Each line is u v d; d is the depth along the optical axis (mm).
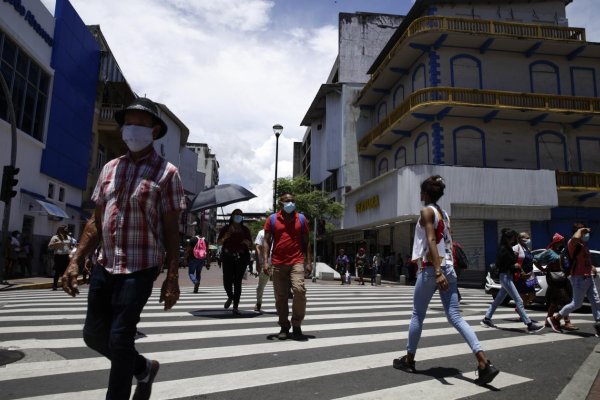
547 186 22719
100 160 25859
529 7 26547
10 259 15531
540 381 4043
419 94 23609
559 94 24969
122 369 2416
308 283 21516
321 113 40688
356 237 34500
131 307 2461
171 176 2752
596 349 5512
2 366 4098
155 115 2746
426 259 4176
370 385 3752
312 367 4297
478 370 3828
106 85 25984
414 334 4215
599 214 24547
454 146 23906
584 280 6863
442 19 23766
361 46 37812
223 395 3408
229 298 8305
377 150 31984
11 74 16469
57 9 20016
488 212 22797
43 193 19078
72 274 2650
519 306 7000
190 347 5070
